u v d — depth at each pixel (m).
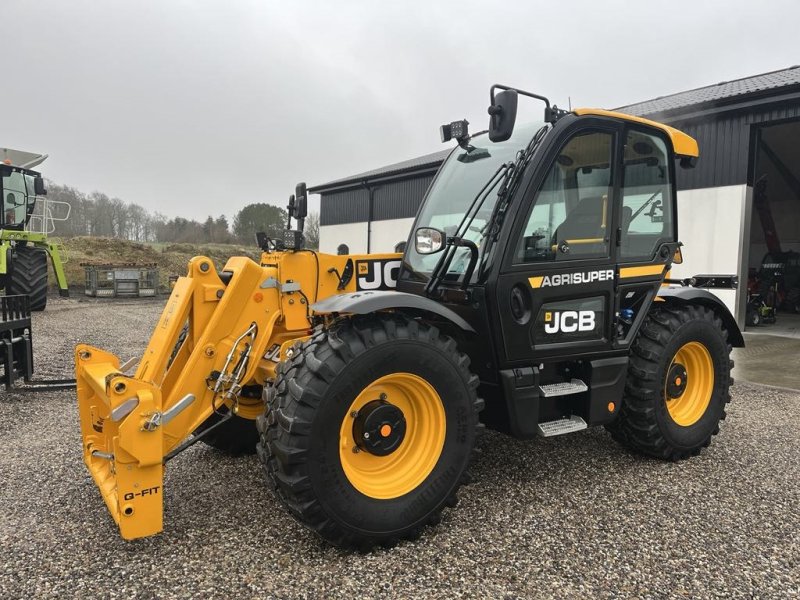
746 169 9.23
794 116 8.66
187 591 2.01
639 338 3.36
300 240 3.24
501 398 2.79
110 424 2.43
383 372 2.29
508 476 3.13
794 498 2.88
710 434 3.56
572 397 3.09
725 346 3.66
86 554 2.26
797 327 10.68
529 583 2.10
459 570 2.18
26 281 11.05
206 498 2.79
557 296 2.87
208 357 2.60
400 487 2.39
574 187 2.93
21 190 11.32
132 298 16.22
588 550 2.34
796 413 4.59
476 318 2.74
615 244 3.08
